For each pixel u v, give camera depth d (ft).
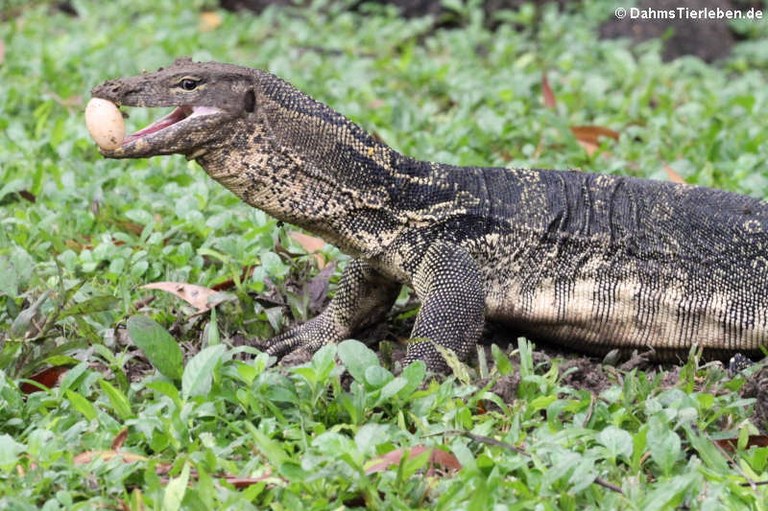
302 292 37.96
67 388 29.12
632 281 34.45
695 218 34.76
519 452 26.45
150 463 25.67
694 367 32.04
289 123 33.37
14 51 68.23
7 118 55.72
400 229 34.22
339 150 33.73
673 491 24.45
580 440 27.25
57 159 51.29
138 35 73.77
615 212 34.86
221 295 35.50
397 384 28.14
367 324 36.99
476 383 31.14
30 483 25.32
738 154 50.37
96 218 43.52
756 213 34.88
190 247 39.55
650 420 27.22
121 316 35.22
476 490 23.49
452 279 33.45
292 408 28.99
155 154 32.71
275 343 36.04
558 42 72.54
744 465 26.40
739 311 34.12
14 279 35.14
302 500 24.88
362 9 79.71
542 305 34.68
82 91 60.59
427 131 54.60
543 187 35.22
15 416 29.04
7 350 30.89
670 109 57.52
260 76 33.32
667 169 46.52
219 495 24.61
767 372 32.42
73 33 75.20
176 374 29.94
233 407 29.32
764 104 59.11
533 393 30.25
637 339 34.76
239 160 33.27
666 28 74.69
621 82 64.49
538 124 53.72
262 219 41.52
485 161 49.65
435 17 78.07
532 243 34.58
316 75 63.87
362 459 25.13
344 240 34.32
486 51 73.31
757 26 75.56
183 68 32.89
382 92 60.49
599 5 76.48
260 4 82.74
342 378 32.12
